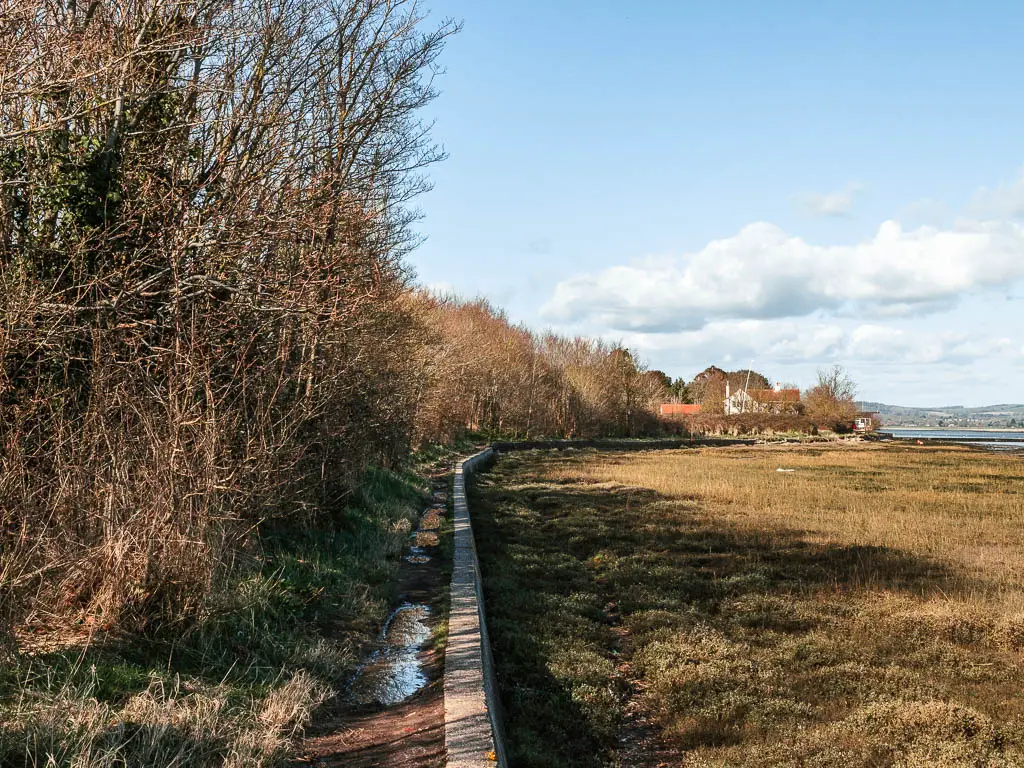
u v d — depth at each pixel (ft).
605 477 106.83
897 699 24.81
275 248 33.45
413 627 29.04
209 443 21.65
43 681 16.01
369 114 42.42
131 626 19.33
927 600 38.11
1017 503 77.77
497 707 22.22
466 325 173.47
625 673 29.09
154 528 19.77
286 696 18.78
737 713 24.40
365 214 37.73
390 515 51.72
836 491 88.28
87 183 28.53
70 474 20.36
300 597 27.12
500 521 61.87
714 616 35.88
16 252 26.37
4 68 23.54
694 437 279.69
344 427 38.83
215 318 29.19
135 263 28.22
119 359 24.90
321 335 34.17
